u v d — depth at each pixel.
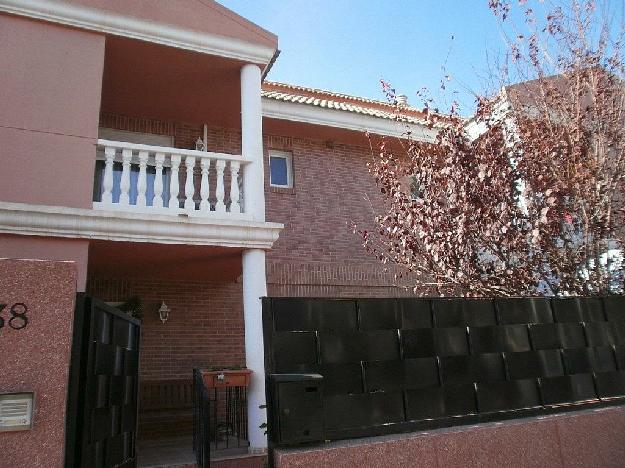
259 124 8.12
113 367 4.69
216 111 9.88
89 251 7.27
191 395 8.88
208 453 5.64
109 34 7.43
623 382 5.59
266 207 10.54
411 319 4.67
